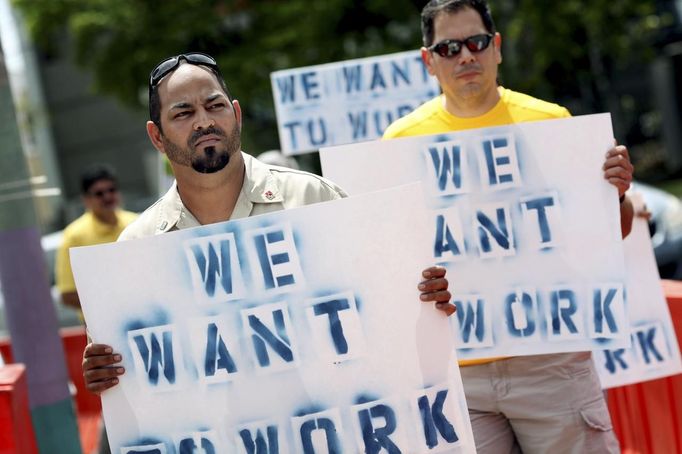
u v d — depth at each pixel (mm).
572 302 14344
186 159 10719
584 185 14344
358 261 10906
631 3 60438
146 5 64875
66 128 106812
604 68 78000
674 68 86188
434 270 10844
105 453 22516
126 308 11047
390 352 10875
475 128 14797
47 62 104562
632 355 16953
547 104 15023
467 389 14586
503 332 14414
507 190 14469
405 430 10852
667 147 87938
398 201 10898
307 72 21438
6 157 21953
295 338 10930
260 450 10953
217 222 11375
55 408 22219
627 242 17047
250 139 66625
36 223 22281
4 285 22078
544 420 14344
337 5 60156
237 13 64375
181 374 11008
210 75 10766
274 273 10953
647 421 18297
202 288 11008
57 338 22422
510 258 14469
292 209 10930
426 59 15227
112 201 27562
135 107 69188
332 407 10898
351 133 21500
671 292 17656
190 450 11016
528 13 57844
